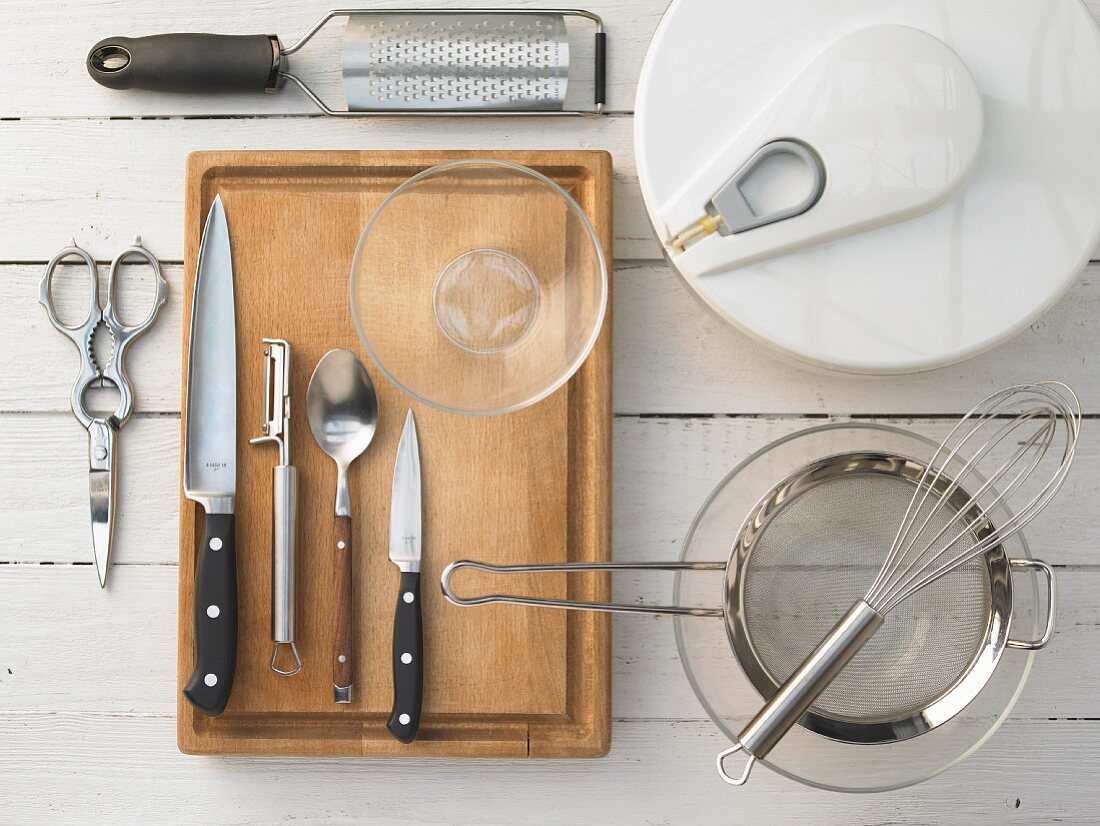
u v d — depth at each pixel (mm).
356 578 681
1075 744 697
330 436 678
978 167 599
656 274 706
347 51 674
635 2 710
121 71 679
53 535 708
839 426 648
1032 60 600
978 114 585
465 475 685
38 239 712
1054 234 597
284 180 698
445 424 687
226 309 685
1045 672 698
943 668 634
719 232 606
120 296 708
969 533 635
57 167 714
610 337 680
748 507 647
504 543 683
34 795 703
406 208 658
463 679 680
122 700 705
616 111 708
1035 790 697
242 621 683
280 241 692
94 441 696
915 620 635
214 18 714
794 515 632
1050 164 598
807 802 701
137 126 714
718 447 705
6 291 710
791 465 652
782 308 602
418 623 662
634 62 711
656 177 607
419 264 660
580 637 685
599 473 676
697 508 704
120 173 714
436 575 682
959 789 701
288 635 657
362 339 642
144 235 712
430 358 656
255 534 684
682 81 606
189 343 680
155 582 706
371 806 702
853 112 587
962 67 586
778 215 593
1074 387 696
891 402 703
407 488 680
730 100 603
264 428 686
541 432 687
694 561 646
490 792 703
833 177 587
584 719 681
